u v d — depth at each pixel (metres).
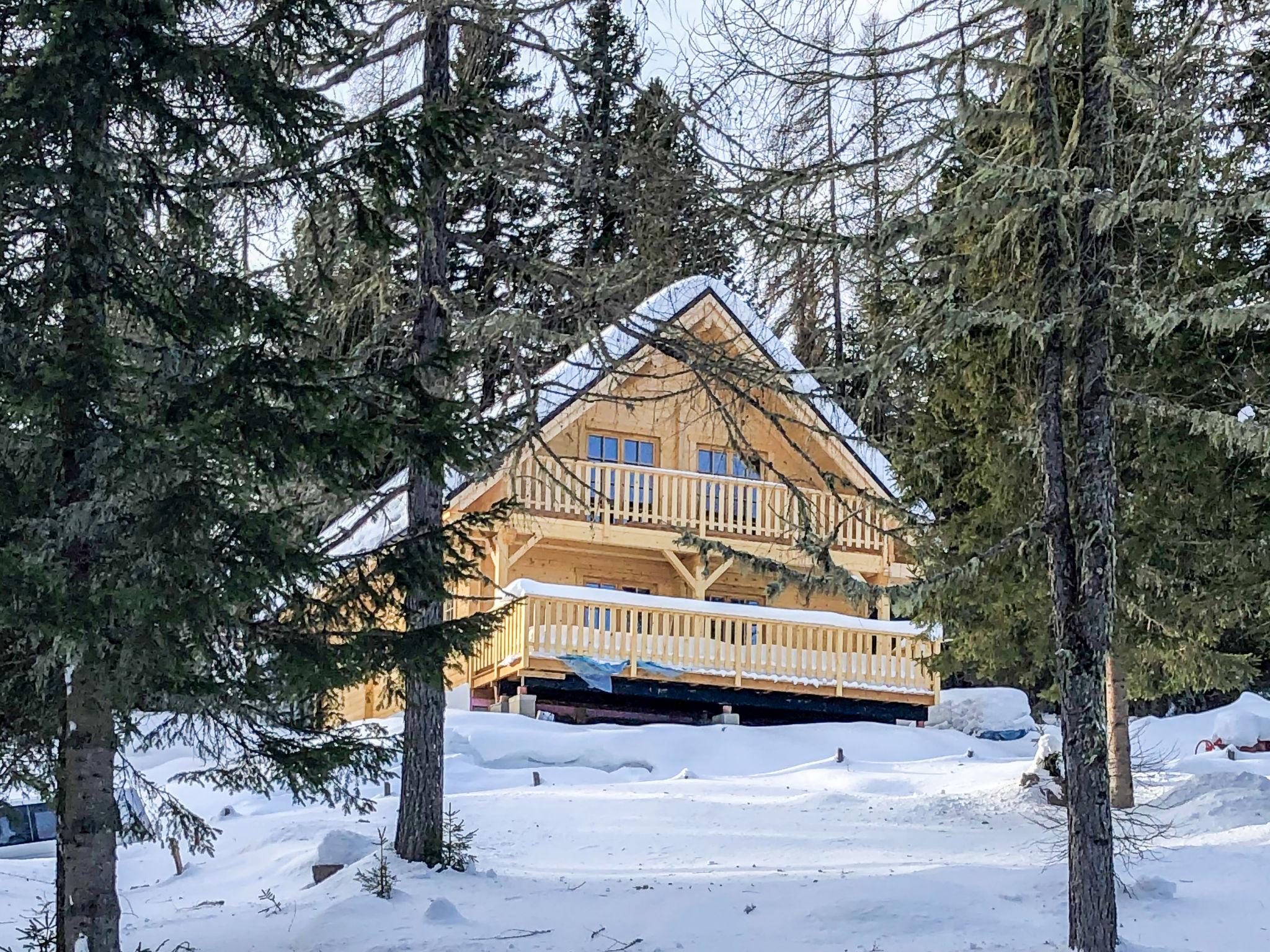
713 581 26.70
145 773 22.58
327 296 13.02
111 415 7.86
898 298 12.59
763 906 11.67
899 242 10.43
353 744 9.45
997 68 10.17
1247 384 13.32
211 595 7.88
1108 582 9.91
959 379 15.24
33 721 8.75
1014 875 12.34
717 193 11.41
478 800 17.72
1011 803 16.12
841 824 15.86
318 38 9.49
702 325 23.30
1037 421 10.62
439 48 13.42
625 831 15.72
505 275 14.36
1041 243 10.26
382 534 19.88
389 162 8.91
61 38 7.92
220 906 13.52
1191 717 27.20
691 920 11.38
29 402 7.73
